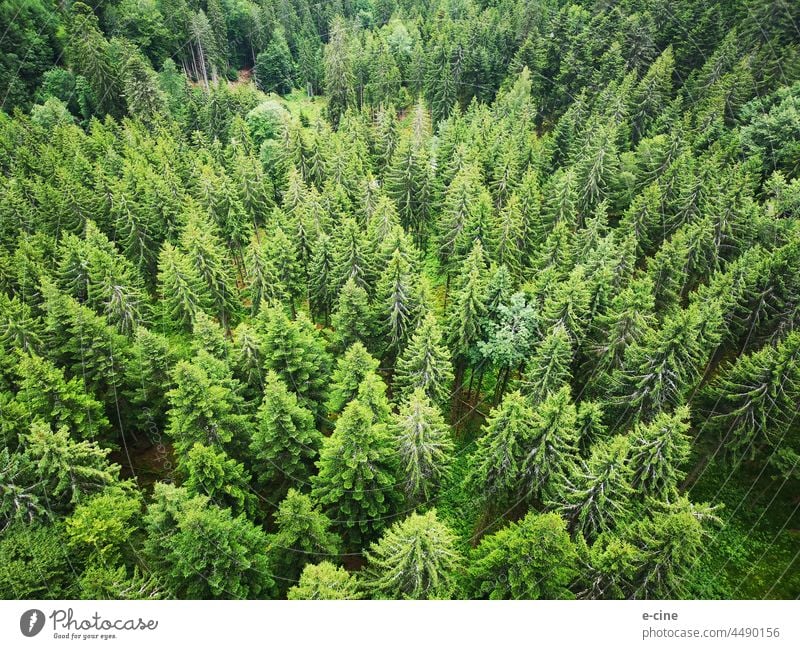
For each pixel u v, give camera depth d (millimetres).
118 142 76875
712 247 49844
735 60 74688
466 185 54250
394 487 32781
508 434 30578
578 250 50500
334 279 49531
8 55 88625
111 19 102000
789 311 41469
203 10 116375
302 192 62781
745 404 35906
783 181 53344
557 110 88062
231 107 92438
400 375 42844
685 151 59500
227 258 57781
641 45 84750
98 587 26062
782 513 39250
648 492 30781
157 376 41250
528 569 24328
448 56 95875
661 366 34625
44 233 59125
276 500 35875
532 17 99688
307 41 118938
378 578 28219
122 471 43062
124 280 48000
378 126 80938
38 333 44062
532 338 41812
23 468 30766
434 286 62312
